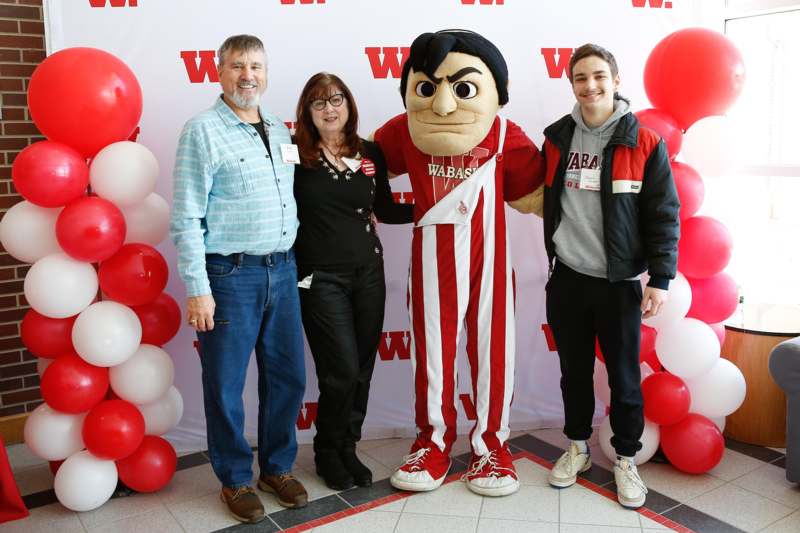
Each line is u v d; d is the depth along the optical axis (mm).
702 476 2514
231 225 2115
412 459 2459
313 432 2916
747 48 3014
